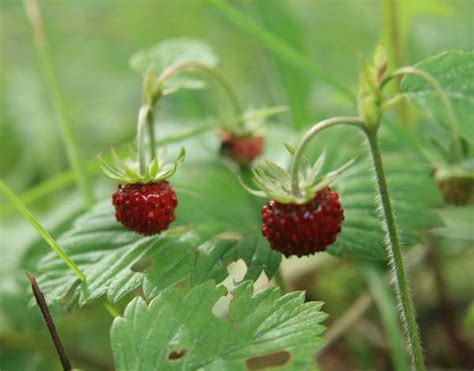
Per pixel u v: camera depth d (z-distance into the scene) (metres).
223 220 0.26
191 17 0.47
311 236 0.23
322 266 0.34
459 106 0.22
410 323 0.23
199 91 0.41
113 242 0.25
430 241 0.32
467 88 0.22
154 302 0.22
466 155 0.27
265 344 0.21
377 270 0.31
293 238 0.23
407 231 0.26
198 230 0.25
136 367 0.21
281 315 0.22
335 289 0.34
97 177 0.37
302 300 0.22
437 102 0.22
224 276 0.24
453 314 0.32
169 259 0.24
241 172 0.29
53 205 0.37
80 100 0.47
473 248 0.33
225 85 0.28
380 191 0.23
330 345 0.32
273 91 0.40
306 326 0.21
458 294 0.34
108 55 0.51
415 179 0.27
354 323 0.33
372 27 0.49
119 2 0.49
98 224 0.25
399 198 0.26
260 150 0.29
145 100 0.26
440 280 0.32
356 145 0.29
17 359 0.31
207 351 0.21
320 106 0.40
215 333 0.22
